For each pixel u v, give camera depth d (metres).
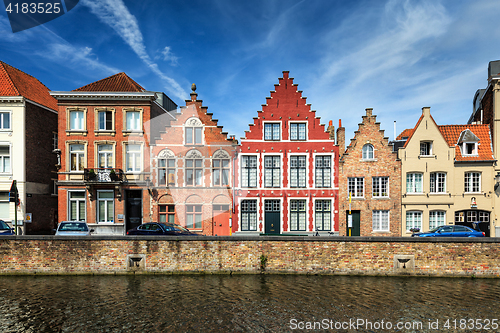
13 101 19.56
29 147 20.02
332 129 21.56
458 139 19.50
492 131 19.20
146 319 8.90
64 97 19.00
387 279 12.57
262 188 19.09
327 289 11.41
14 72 22.05
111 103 19.17
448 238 12.91
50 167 22.05
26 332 8.20
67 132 19.09
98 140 19.06
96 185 18.75
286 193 19.12
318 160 19.41
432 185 18.95
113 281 12.22
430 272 12.92
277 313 9.35
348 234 18.77
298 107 19.56
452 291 11.27
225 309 9.61
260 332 8.19
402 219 18.73
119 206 18.72
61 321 8.80
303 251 13.23
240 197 18.77
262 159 19.31
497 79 18.59
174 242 13.20
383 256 13.08
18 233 19.16
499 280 12.50
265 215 19.16
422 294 10.98
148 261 13.14
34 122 20.53
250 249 13.23
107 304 9.97
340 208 18.97
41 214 20.98
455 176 18.81
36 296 10.64
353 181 19.12
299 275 13.08
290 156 19.41
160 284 11.88
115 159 19.03
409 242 13.03
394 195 18.80
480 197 18.61
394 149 21.72
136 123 19.16
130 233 14.62
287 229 19.02
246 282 12.16
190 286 11.66
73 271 13.02
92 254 13.09
